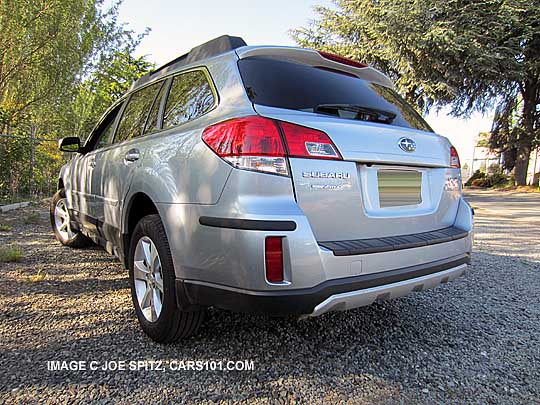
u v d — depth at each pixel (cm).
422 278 210
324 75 238
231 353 219
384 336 250
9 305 274
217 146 185
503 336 256
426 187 236
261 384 190
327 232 185
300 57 236
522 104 2128
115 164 291
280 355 219
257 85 204
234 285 174
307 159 181
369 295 189
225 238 175
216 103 208
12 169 852
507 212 1028
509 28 1791
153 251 229
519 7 1681
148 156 240
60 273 353
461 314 292
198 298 192
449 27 1662
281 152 175
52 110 1099
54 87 1002
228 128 184
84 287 318
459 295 335
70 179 427
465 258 243
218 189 180
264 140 175
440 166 243
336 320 270
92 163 354
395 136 217
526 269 425
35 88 987
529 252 516
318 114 201
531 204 1284
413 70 1788
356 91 246
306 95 214
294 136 180
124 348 221
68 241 450
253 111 187
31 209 772
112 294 303
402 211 218
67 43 972
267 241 167
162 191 213
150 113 278
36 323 247
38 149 978
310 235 173
